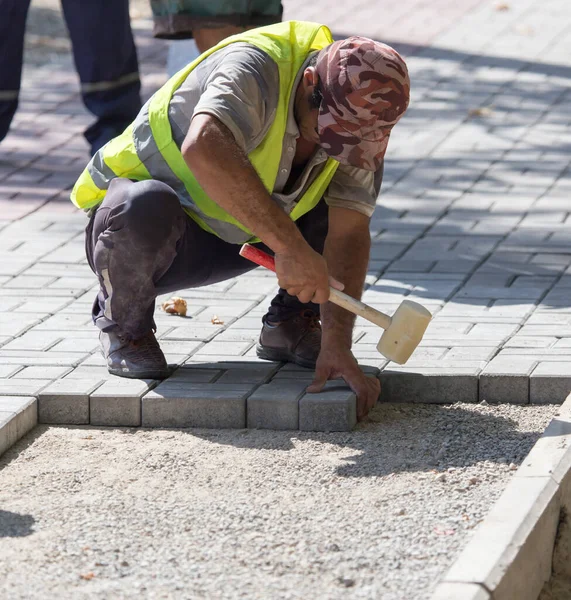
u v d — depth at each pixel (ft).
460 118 67.21
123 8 55.21
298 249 25.98
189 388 29.89
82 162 58.44
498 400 30.32
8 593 20.76
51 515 24.09
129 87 56.65
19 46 55.42
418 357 31.86
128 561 22.03
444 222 48.14
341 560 21.95
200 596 20.66
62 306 37.32
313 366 31.76
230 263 31.91
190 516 23.99
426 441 27.84
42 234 46.19
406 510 24.02
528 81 76.07
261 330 33.30
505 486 25.12
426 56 82.99
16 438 28.25
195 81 28.84
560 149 60.29
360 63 25.61
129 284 29.94
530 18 95.30
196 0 46.85
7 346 33.24
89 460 27.14
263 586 21.02
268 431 28.86
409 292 38.81
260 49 27.40
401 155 59.62
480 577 20.26
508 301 37.47
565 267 41.50
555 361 31.17
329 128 26.00
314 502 24.56
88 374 30.96
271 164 28.02
